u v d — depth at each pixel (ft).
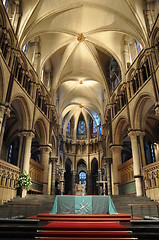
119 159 72.79
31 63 67.51
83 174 129.29
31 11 53.98
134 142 56.85
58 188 95.04
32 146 99.04
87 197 34.60
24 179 48.73
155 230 19.74
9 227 19.94
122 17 58.85
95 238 17.57
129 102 62.69
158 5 51.44
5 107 42.98
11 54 48.16
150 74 49.21
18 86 51.80
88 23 70.33
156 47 48.88
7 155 82.84
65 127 126.00
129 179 62.75
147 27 52.39
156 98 45.52
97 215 30.25
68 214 32.17
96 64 85.20
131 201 45.03
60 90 104.17
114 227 20.26
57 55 83.66
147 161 88.17
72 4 61.67
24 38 54.39
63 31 69.87
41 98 71.10
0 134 40.86
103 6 61.00
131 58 68.69
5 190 42.52
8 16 47.42
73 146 128.77
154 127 80.43
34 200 44.21
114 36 72.08
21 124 58.29
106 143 89.81
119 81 73.00
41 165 72.59
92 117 127.34
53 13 60.39
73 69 92.48
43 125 73.05
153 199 46.26
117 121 72.08
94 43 76.38
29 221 23.04
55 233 18.63
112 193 81.66
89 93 109.50
